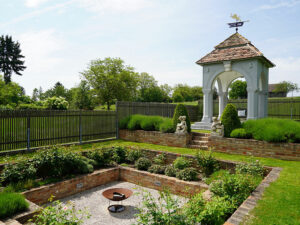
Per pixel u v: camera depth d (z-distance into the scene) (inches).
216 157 346.6
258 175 252.4
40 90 3373.5
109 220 230.5
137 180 343.0
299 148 319.3
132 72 1592.0
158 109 650.8
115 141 507.8
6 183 265.6
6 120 331.0
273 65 581.0
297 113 740.7
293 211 149.6
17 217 180.2
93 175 325.7
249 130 379.2
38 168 296.7
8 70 2137.1
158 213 140.1
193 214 149.0
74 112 438.6
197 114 869.2
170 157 371.9
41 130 379.9
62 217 146.1
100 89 1413.6
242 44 542.9
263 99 588.1
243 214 145.2
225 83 705.0
